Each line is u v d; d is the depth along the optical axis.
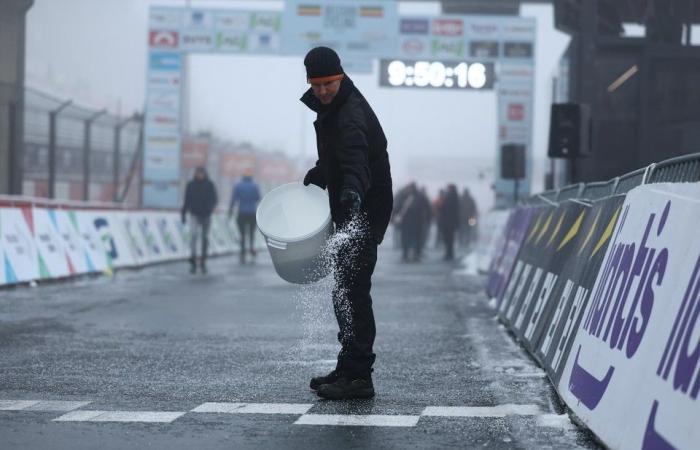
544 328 12.97
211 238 49.41
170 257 41.34
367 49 51.53
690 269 6.81
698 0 30.94
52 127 37.75
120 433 8.73
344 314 10.44
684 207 7.33
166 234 41.75
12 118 35.66
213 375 12.02
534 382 11.50
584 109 24.86
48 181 37.94
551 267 13.65
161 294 24.42
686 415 6.11
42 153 38.75
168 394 10.71
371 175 10.33
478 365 12.92
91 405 10.05
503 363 13.09
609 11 31.34
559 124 24.83
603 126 31.11
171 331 16.75
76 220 31.08
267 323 18.03
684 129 30.88
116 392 10.82
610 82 31.17
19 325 17.50
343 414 9.60
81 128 41.84
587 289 10.21
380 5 51.50
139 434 8.70
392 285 28.77
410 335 16.34
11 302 21.72
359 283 10.37
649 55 31.03
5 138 36.06
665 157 31.11
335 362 13.11
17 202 27.50
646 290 7.69
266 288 26.64
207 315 19.47
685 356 6.41
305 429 8.91
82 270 30.33
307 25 51.47
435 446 8.22
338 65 10.02
